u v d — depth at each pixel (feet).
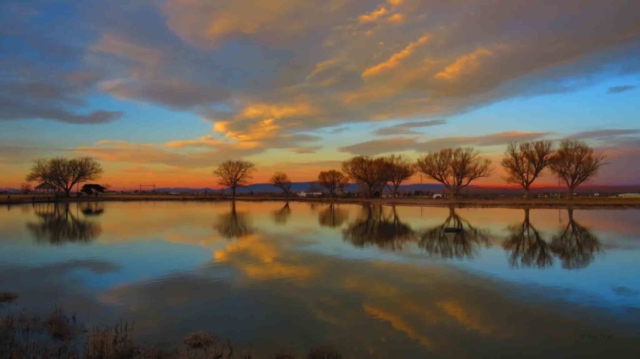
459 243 69.36
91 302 35.14
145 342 26.35
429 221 113.39
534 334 27.78
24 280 43.04
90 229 92.02
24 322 29.50
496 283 41.39
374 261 53.16
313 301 35.19
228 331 28.35
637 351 25.03
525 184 223.30
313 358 23.88
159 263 52.01
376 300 35.50
